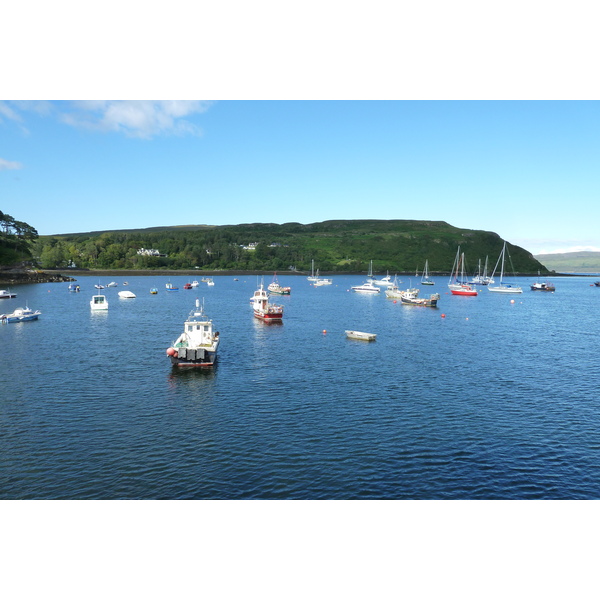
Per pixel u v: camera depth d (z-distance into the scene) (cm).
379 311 12812
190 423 3881
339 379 5341
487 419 4084
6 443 3444
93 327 9225
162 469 3052
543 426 3941
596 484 2967
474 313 12700
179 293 18825
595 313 13212
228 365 5978
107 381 5159
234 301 15375
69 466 3084
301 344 7538
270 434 3656
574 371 5922
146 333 8500
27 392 4722
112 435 3609
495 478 3014
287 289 18712
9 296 15388
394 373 5666
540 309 14250
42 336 8112
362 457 3266
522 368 6053
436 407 4384
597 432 3822
